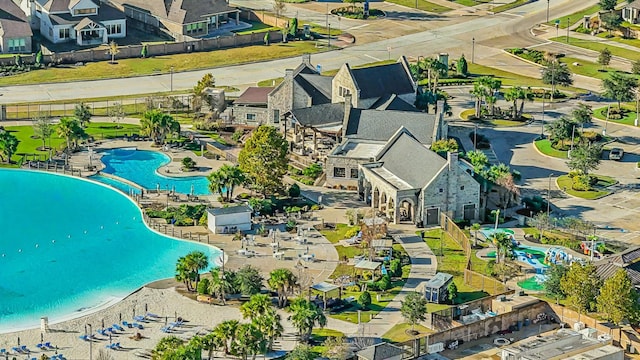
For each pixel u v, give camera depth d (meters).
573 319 192.75
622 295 187.25
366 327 191.88
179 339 179.38
